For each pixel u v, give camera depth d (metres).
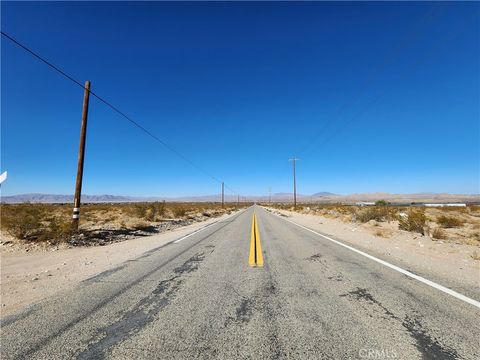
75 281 7.11
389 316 4.66
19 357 3.54
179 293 5.96
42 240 13.20
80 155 15.87
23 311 5.09
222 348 3.68
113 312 4.96
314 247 12.02
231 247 12.16
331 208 57.25
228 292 6.00
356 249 11.42
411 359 3.41
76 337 4.04
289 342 3.81
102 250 12.04
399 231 17.47
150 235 18.55
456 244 12.42
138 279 7.15
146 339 3.95
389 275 7.31
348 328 4.22
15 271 8.46
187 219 34.00
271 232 18.33
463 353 3.54
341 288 6.21
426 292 5.90
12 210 14.81
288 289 6.17
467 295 5.68
